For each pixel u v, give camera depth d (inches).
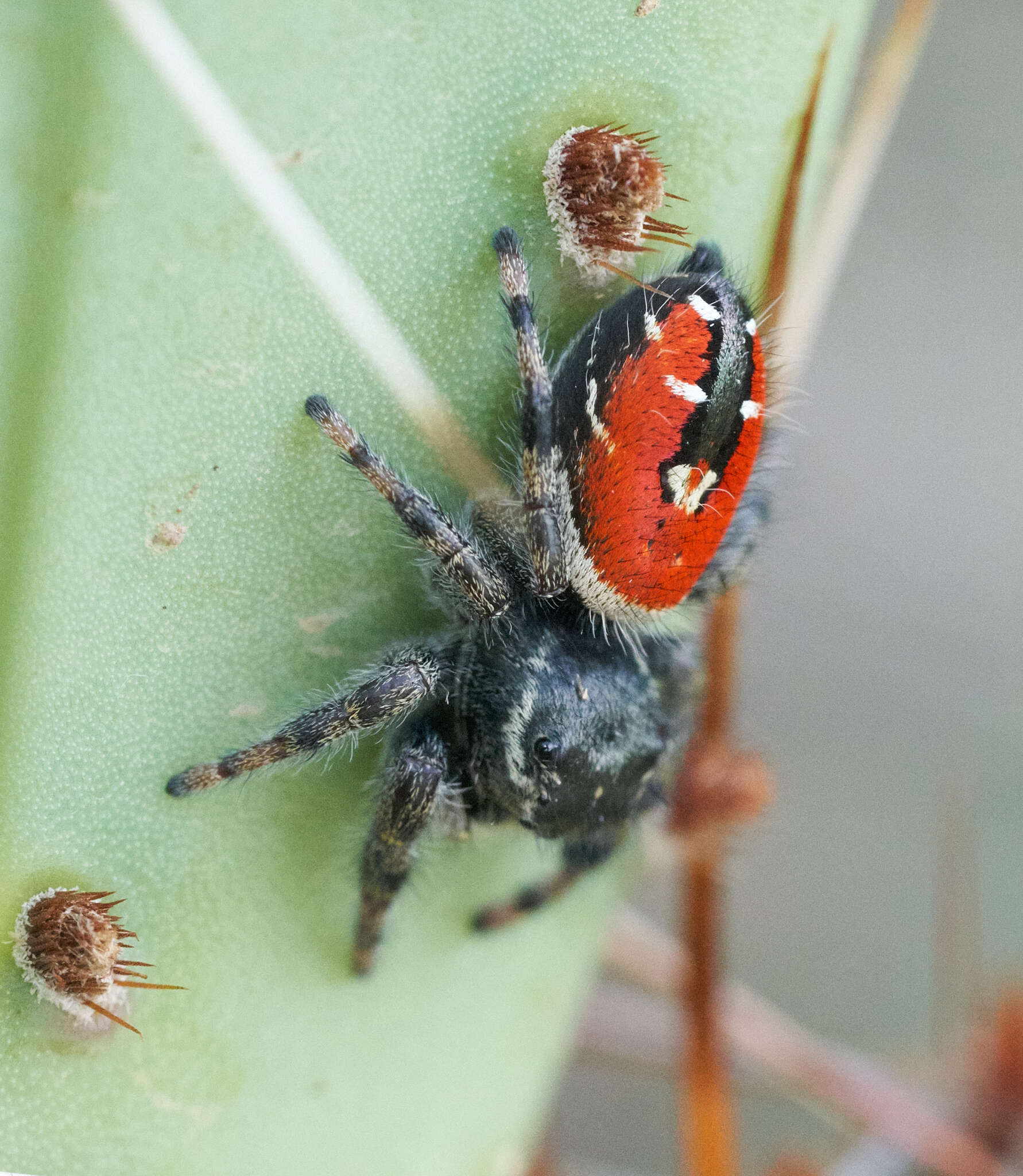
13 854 3.4
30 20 3.3
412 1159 3.6
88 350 3.3
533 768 3.5
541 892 3.6
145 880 3.4
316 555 3.4
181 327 3.3
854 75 3.6
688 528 3.5
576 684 3.5
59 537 3.3
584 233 3.4
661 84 3.4
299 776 3.5
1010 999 4.1
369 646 3.5
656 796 3.6
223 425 3.4
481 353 3.4
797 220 3.5
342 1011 3.5
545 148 3.4
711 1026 3.8
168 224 3.3
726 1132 3.8
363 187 3.4
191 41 3.3
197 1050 3.5
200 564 3.4
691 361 3.4
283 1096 3.5
